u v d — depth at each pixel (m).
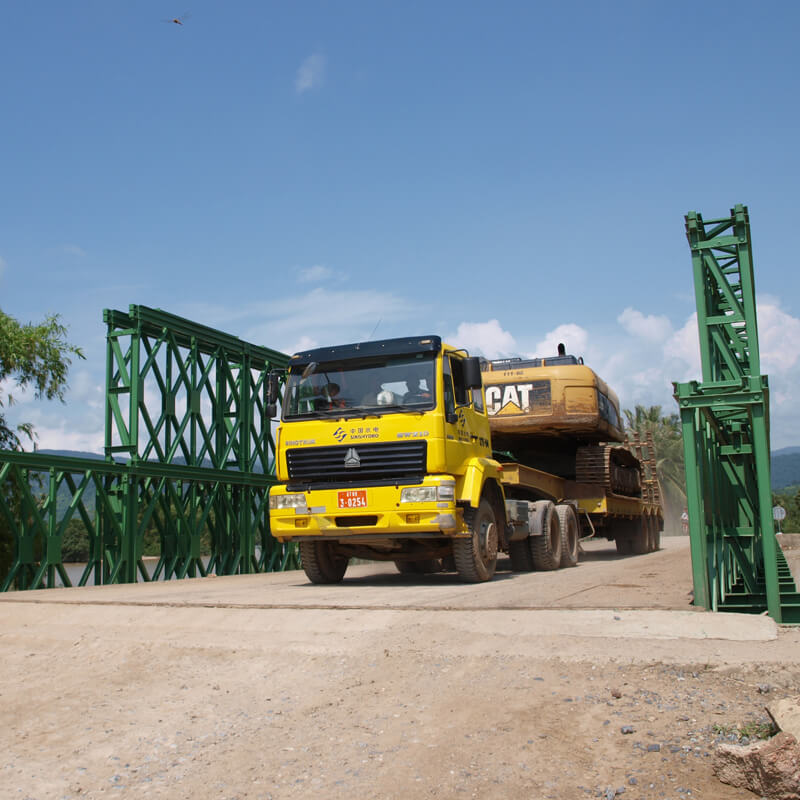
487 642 6.35
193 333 17.45
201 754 4.89
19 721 5.66
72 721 5.60
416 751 4.70
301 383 11.00
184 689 6.15
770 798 3.99
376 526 10.30
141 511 15.98
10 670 7.00
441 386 10.38
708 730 4.71
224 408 18.81
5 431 17.86
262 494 20.25
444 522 10.06
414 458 10.17
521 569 13.62
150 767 4.75
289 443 10.80
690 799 4.05
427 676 5.86
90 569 14.49
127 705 5.87
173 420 16.75
